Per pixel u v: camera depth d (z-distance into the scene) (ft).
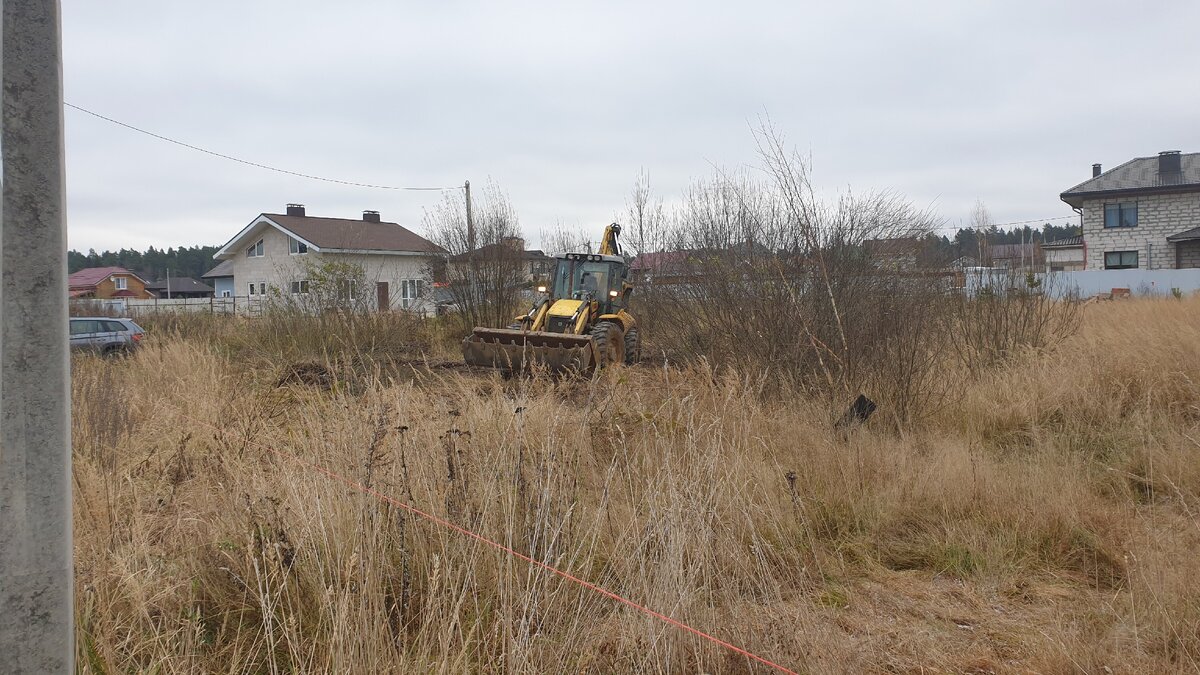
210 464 16.29
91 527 12.46
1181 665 9.75
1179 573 11.94
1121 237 120.47
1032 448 20.86
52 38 5.19
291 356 43.65
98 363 32.09
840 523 15.70
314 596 10.87
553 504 13.06
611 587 11.80
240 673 9.89
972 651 11.02
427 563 11.75
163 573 11.96
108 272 229.66
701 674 9.50
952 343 30.78
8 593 5.13
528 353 35.94
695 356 30.04
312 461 13.89
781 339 24.59
